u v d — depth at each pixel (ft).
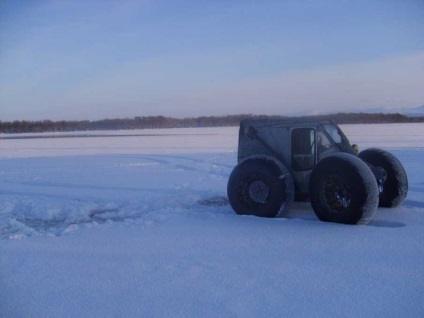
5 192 36.40
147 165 55.01
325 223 20.59
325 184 20.67
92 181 40.91
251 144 24.70
